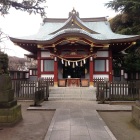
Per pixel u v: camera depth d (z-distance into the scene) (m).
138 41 28.08
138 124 9.45
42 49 26.16
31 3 9.70
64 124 9.68
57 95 20.47
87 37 23.52
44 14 10.18
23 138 7.81
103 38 25.39
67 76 27.94
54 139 7.52
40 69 26.11
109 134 8.16
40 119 11.12
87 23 31.70
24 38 25.53
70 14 27.23
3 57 11.88
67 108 14.20
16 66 46.47
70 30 23.55
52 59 26.12
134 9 26.22
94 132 8.41
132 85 18.36
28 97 18.75
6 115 9.45
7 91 9.64
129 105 16.02
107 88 18.27
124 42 24.28
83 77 27.91
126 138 7.94
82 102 17.47
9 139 7.70
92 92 21.20
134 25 29.08
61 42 24.08
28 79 35.31
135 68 31.19
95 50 25.14
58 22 32.06
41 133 8.45
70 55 25.14
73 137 7.75
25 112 13.26
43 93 18.14
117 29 31.91
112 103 17.03
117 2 27.69
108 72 25.83
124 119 11.27
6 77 9.77
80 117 11.22
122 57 33.03
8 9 9.52
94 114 12.05
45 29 30.70
